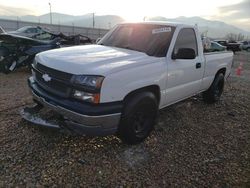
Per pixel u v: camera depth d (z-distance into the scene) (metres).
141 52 4.32
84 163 3.46
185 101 6.66
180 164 3.68
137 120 3.91
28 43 9.11
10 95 6.17
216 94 6.63
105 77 3.28
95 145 3.94
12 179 3.04
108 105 3.34
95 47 4.55
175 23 4.84
